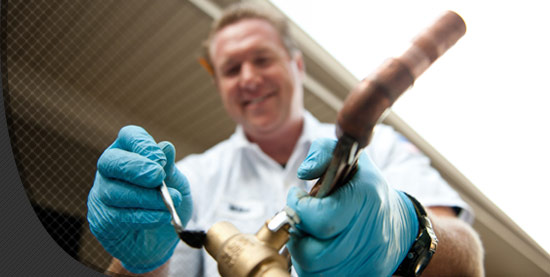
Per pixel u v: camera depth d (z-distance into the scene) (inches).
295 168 38.3
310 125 40.9
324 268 14.4
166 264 23.6
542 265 55.4
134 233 18.5
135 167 16.7
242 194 38.2
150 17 48.4
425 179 33.4
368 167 15.8
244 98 38.4
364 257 14.7
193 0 48.0
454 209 29.0
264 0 40.3
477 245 23.1
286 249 14.7
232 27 38.7
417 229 17.5
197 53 54.4
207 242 12.5
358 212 13.9
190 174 38.9
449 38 11.2
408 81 10.4
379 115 10.3
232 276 11.2
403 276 16.8
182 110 61.4
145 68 53.7
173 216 13.7
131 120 54.5
